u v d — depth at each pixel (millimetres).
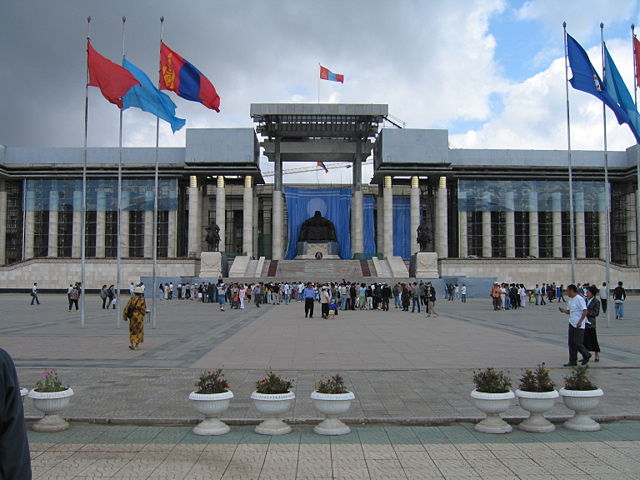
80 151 83375
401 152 81375
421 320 33656
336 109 76688
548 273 77188
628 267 76812
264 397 9508
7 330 26594
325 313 35000
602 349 19938
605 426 10117
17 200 86875
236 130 81188
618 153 84250
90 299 61906
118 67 26844
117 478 7473
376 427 10070
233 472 7695
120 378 14234
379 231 89625
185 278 69375
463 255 82812
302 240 88812
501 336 24203
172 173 82500
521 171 83812
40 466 7941
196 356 18016
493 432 9586
